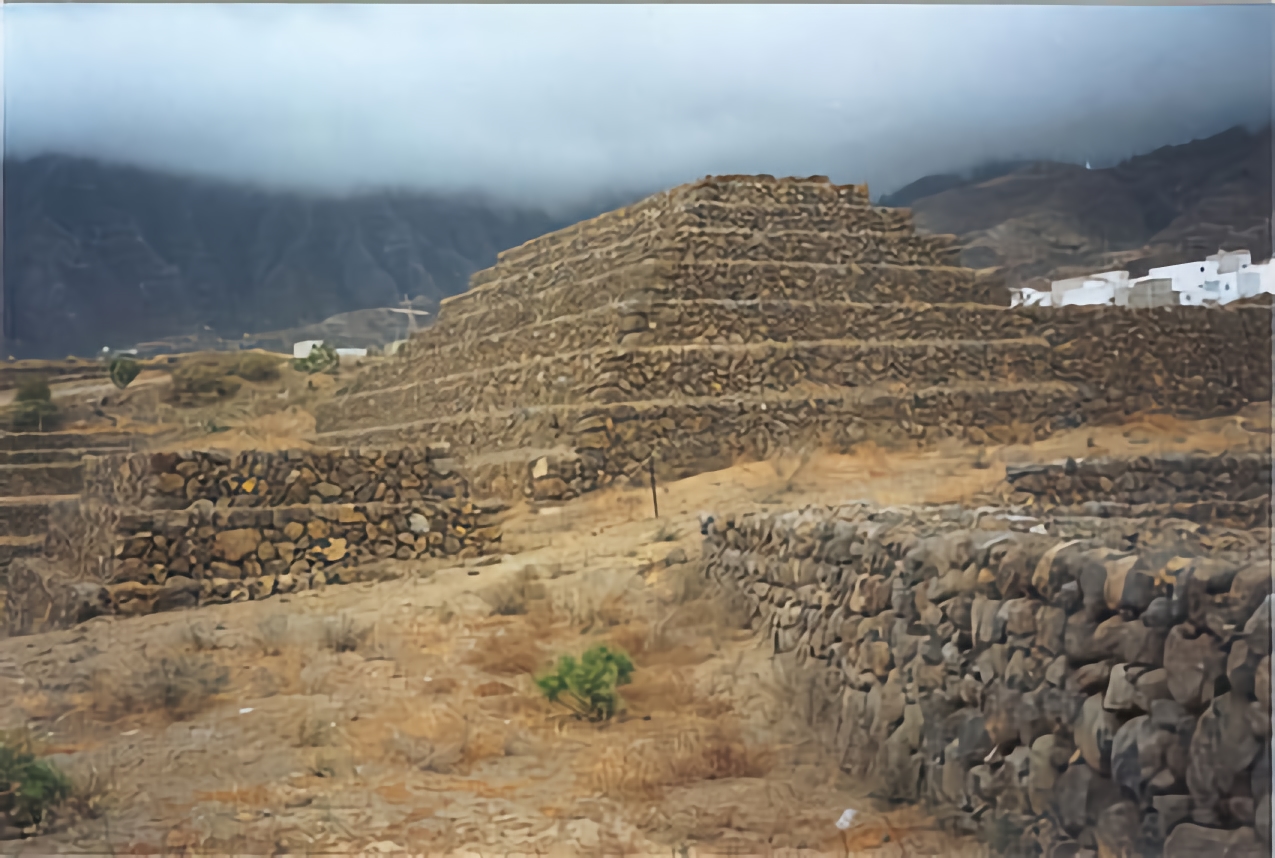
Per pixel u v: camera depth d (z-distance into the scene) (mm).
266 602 9938
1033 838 3693
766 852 3965
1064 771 3629
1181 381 19781
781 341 22016
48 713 6195
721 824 4258
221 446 11891
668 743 5246
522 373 23094
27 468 20875
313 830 4297
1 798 4711
